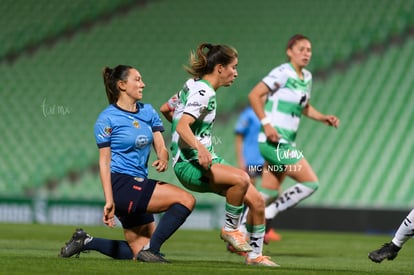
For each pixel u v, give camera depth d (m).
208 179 22.42
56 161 67.38
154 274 18.50
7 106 73.00
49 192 65.56
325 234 48.50
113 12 79.00
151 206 22.17
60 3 81.12
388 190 59.91
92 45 76.94
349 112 65.62
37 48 77.69
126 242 23.45
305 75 30.64
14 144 69.81
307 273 20.41
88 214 53.56
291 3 75.12
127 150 22.42
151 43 75.81
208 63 22.44
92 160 66.75
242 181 22.00
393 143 62.88
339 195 60.38
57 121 70.88
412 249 35.84
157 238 21.97
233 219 22.61
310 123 65.62
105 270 19.11
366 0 73.19
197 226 52.06
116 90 22.73
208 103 21.97
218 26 75.62
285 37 73.00
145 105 23.38
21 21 80.44
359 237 45.62
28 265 20.12
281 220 51.97
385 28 70.25
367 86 67.06
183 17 77.00
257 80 69.88
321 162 62.75
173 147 23.03
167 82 72.62
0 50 77.81
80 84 73.88
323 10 73.81
